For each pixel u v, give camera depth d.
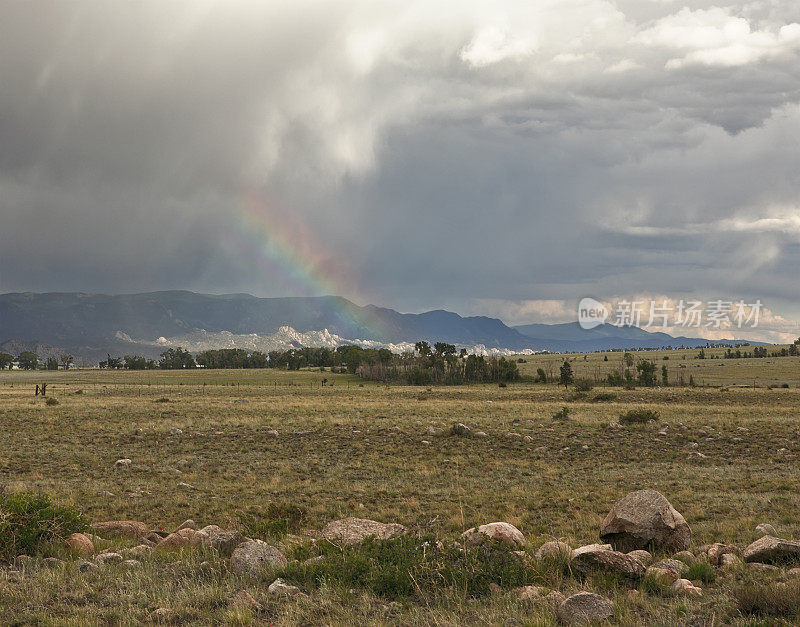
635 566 11.52
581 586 10.93
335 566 11.53
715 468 34.22
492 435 47.19
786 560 12.72
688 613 9.51
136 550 13.52
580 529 19.81
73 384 173.75
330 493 27.17
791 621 8.85
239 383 176.88
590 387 122.38
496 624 8.89
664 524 14.41
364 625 9.07
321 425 52.69
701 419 59.03
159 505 24.34
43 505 14.62
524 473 33.25
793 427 51.62
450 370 181.38
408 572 10.93
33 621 9.20
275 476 31.70
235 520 21.22
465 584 10.72
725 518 21.06
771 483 28.64
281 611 9.70
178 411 65.12
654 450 41.62
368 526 15.43
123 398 94.50
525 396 99.56
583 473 33.06
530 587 10.69
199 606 9.91
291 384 168.12
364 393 113.50
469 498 25.86
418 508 23.91
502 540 13.45
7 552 13.09
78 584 10.87
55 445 41.47
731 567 12.46
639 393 101.19
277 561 12.21
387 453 40.12
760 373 195.75
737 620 9.03
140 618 9.40
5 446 40.59
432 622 9.21
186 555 13.03
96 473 32.12
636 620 9.13
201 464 35.41
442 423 54.31
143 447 41.56
